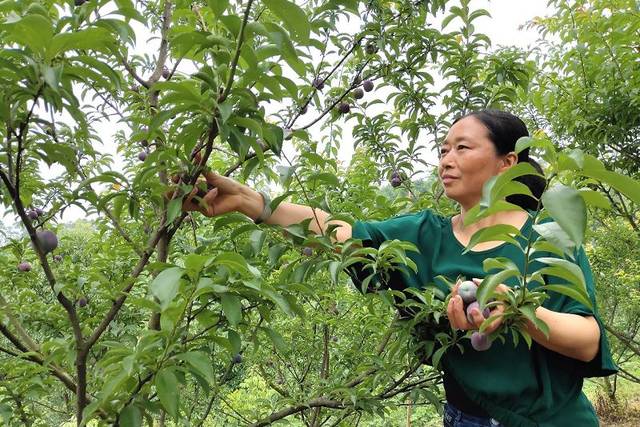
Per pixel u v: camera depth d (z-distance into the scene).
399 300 2.07
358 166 3.57
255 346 1.67
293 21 1.22
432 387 2.45
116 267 2.87
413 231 1.99
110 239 2.84
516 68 3.14
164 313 1.28
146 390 1.48
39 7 1.27
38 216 2.23
